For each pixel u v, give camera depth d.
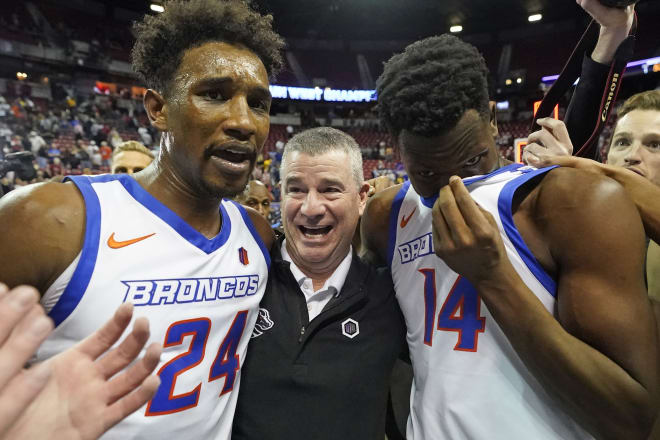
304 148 1.33
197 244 1.08
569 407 0.93
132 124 15.44
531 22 19.11
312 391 1.26
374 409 1.30
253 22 1.06
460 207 0.88
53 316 0.91
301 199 1.34
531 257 0.97
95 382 0.61
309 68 21.33
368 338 1.33
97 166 12.52
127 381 0.63
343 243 1.38
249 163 1.04
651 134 1.55
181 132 0.99
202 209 1.10
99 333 0.63
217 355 1.11
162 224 1.04
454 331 1.09
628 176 0.98
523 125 19.48
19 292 0.53
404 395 1.70
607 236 0.85
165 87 1.03
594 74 1.22
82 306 0.91
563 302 0.90
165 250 1.02
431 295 1.16
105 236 0.95
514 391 1.02
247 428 1.26
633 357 0.82
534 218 0.98
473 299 1.08
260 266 1.27
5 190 6.74
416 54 0.97
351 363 1.30
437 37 1.01
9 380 0.53
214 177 1.00
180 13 0.99
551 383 0.89
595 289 0.85
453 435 1.04
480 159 0.99
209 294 1.09
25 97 14.62
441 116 0.90
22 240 0.84
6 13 15.45
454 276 1.11
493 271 0.88
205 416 1.08
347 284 1.38
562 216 0.92
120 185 1.04
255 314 1.27
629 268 0.84
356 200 1.41
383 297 1.39
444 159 0.96
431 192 1.08
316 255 1.35
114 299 0.94
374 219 1.42
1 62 15.20
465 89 0.92
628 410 0.82
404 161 1.04
